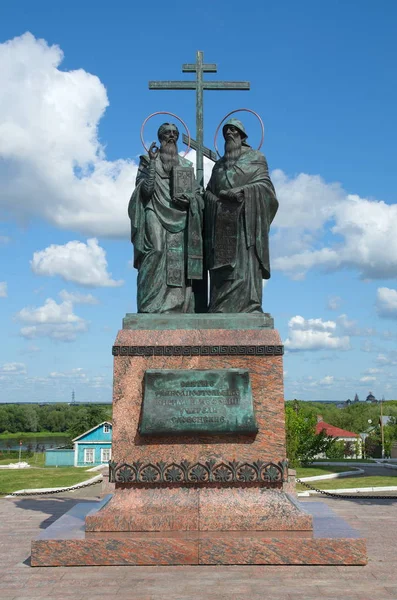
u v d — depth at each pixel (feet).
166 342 31.68
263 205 34.81
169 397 30.58
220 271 34.30
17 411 394.11
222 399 30.55
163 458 30.19
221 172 35.70
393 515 43.04
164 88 40.22
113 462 30.12
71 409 422.82
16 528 37.37
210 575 25.16
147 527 28.50
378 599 22.22
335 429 231.50
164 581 24.38
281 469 29.86
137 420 30.76
